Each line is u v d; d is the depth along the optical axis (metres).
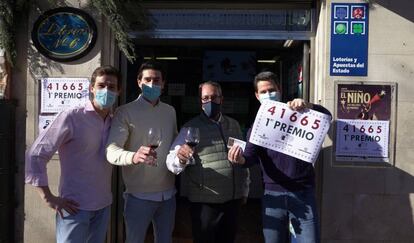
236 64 5.77
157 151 3.43
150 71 3.42
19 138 4.61
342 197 4.40
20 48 4.61
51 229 4.59
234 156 3.21
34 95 4.57
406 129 4.39
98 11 4.51
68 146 3.06
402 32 4.39
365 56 4.38
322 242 4.43
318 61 4.57
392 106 4.37
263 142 3.28
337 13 4.39
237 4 4.71
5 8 4.39
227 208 3.56
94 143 3.09
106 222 3.22
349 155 4.38
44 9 4.55
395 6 4.38
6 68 4.53
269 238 3.31
